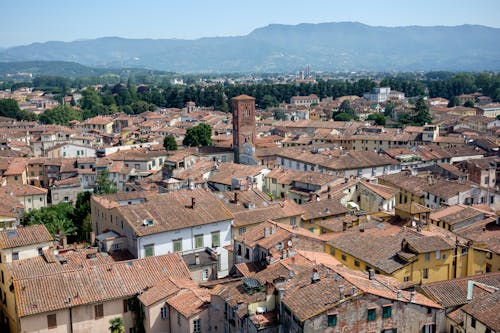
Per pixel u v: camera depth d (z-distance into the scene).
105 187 191.12
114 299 85.00
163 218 110.56
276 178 169.88
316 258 87.69
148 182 185.25
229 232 115.06
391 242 95.44
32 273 92.31
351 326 66.38
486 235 101.88
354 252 94.88
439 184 151.75
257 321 69.31
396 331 68.88
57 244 115.88
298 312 65.69
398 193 154.25
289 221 122.19
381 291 70.00
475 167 175.50
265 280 77.81
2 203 148.50
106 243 108.06
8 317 89.44
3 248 100.56
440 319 72.00
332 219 123.06
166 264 93.50
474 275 85.50
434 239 92.88
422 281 90.56
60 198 194.62
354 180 155.12
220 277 111.81
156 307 83.06
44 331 80.94
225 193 135.88
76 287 85.12
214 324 78.88
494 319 64.62
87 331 83.69
